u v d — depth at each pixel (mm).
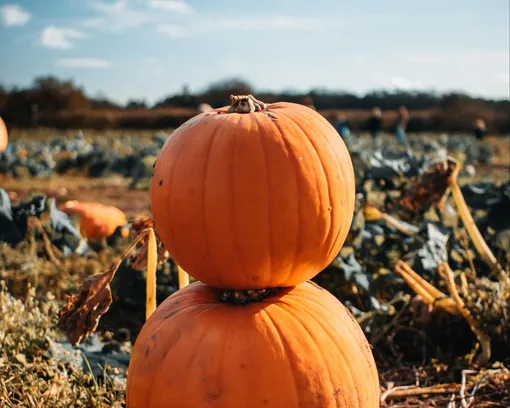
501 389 1520
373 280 1842
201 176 1052
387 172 2277
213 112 1135
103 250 2594
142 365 1080
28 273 2195
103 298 1231
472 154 8414
